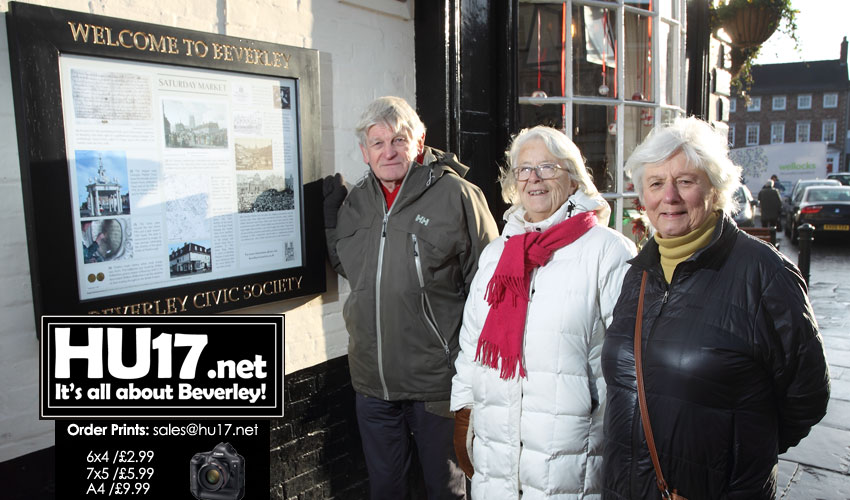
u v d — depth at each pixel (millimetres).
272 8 2227
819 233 13039
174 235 1913
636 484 1470
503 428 1802
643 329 1489
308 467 2480
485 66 3076
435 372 2191
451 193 2154
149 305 1848
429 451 2260
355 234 2277
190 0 1984
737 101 44094
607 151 3787
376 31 2656
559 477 1704
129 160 1786
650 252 1560
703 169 1426
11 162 1622
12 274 1649
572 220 1783
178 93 1892
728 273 1405
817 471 3328
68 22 1609
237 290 2084
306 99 2262
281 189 2227
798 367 1369
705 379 1360
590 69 3658
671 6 4258
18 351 1677
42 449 1739
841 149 42062
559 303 1733
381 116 2098
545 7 3455
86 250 1711
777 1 6277
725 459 1377
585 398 1713
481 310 1926
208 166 1990
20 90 1554
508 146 3166
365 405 2314
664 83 4246
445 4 2752
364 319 2223
